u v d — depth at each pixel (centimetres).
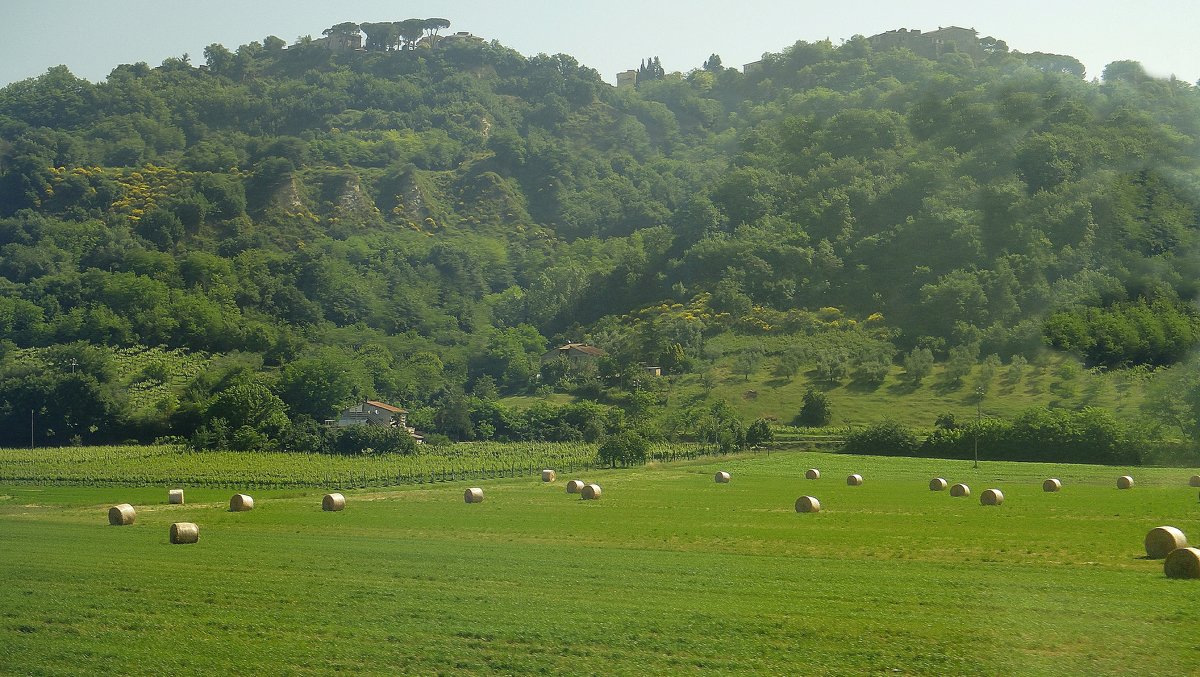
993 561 9488
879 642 6462
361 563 9675
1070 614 7100
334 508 15675
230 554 10431
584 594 8019
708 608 7431
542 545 11006
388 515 14712
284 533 12531
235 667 6178
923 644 6394
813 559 9731
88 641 6775
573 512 14788
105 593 8238
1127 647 6259
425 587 8375
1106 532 11500
